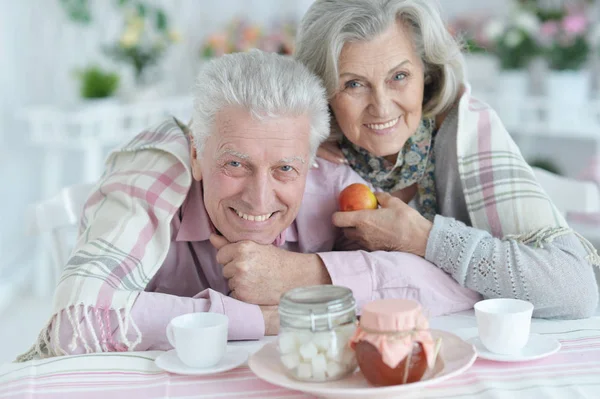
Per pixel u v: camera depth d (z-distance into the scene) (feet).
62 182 13.21
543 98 11.14
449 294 4.45
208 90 4.06
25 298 11.43
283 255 4.32
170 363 3.56
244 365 3.59
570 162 11.93
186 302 4.01
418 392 3.19
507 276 4.29
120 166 4.82
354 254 4.40
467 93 4.93
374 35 4.52
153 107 11.76
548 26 10.73
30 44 12.61
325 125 4.26
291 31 12.09
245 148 3.98
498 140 4.82
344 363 3.16
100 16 12.78
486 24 11.74
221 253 4.32
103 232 4.35
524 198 4.64
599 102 10.72
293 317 3.14
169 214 4.44
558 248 4.41
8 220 12.08
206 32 12.96
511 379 3.31
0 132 11.69
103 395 3.29
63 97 12.87
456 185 5.02
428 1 4.65
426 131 5.12
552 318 4.38
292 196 4.17
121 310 3.92
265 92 3.94
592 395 3.12
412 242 4.49
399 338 3.02
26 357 4.01
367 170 5.22
